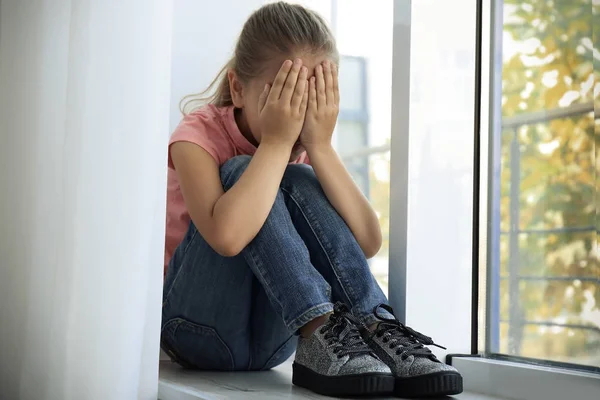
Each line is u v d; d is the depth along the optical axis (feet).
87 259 3.07
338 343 3.45
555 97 4.38
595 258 4.08
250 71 4.38
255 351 4.56
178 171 4.20
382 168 8.43
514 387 3.94
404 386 3.45
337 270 3.92
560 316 4.27
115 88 3.15
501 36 4.84
